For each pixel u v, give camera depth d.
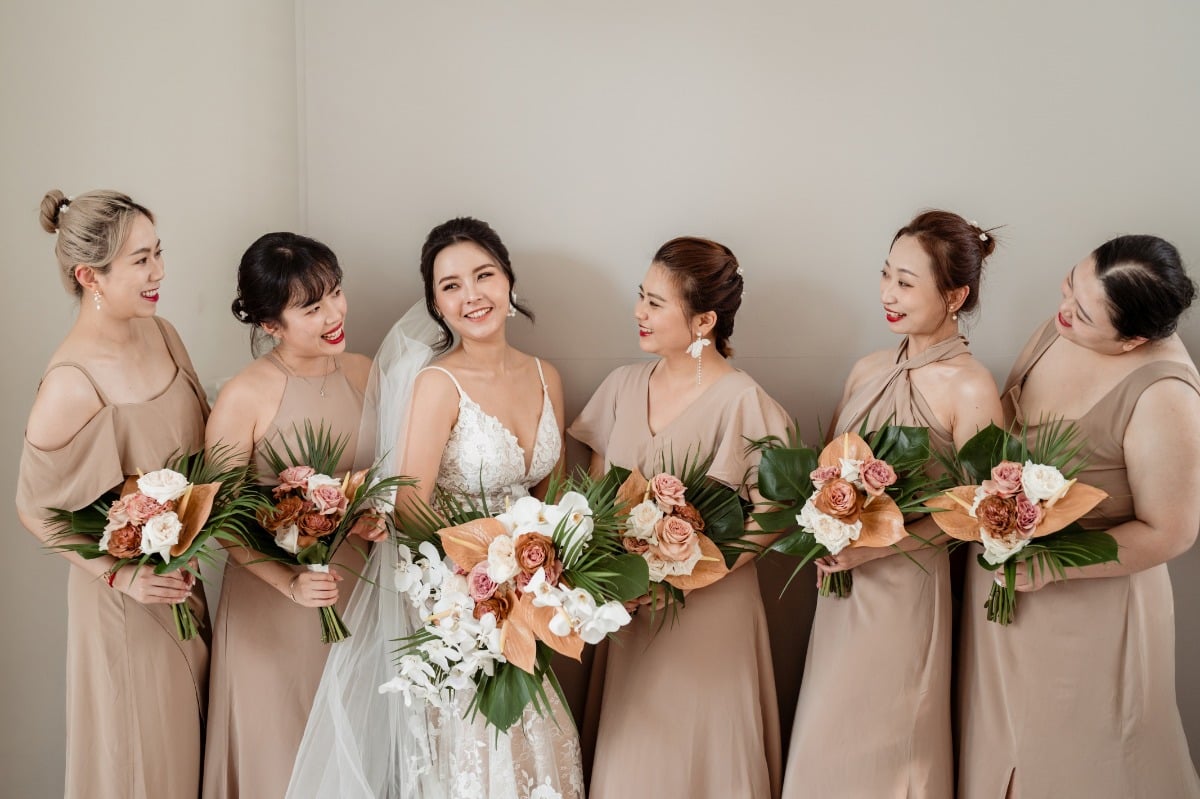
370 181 2.65
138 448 2.02
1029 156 2.56
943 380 2.13
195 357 2.59
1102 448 2.03
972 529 1.97
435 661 1.91
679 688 2.21
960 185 2.58
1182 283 1.91
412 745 2.15
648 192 2.62
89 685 2.04
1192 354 2.54
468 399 2.21
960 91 2.55
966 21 2.53
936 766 2.17
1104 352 2.05
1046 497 1.88
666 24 2.56
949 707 2.21
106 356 2.01
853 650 2.18
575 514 1.89
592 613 1.82
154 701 2.08
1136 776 2.05
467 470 2.21
